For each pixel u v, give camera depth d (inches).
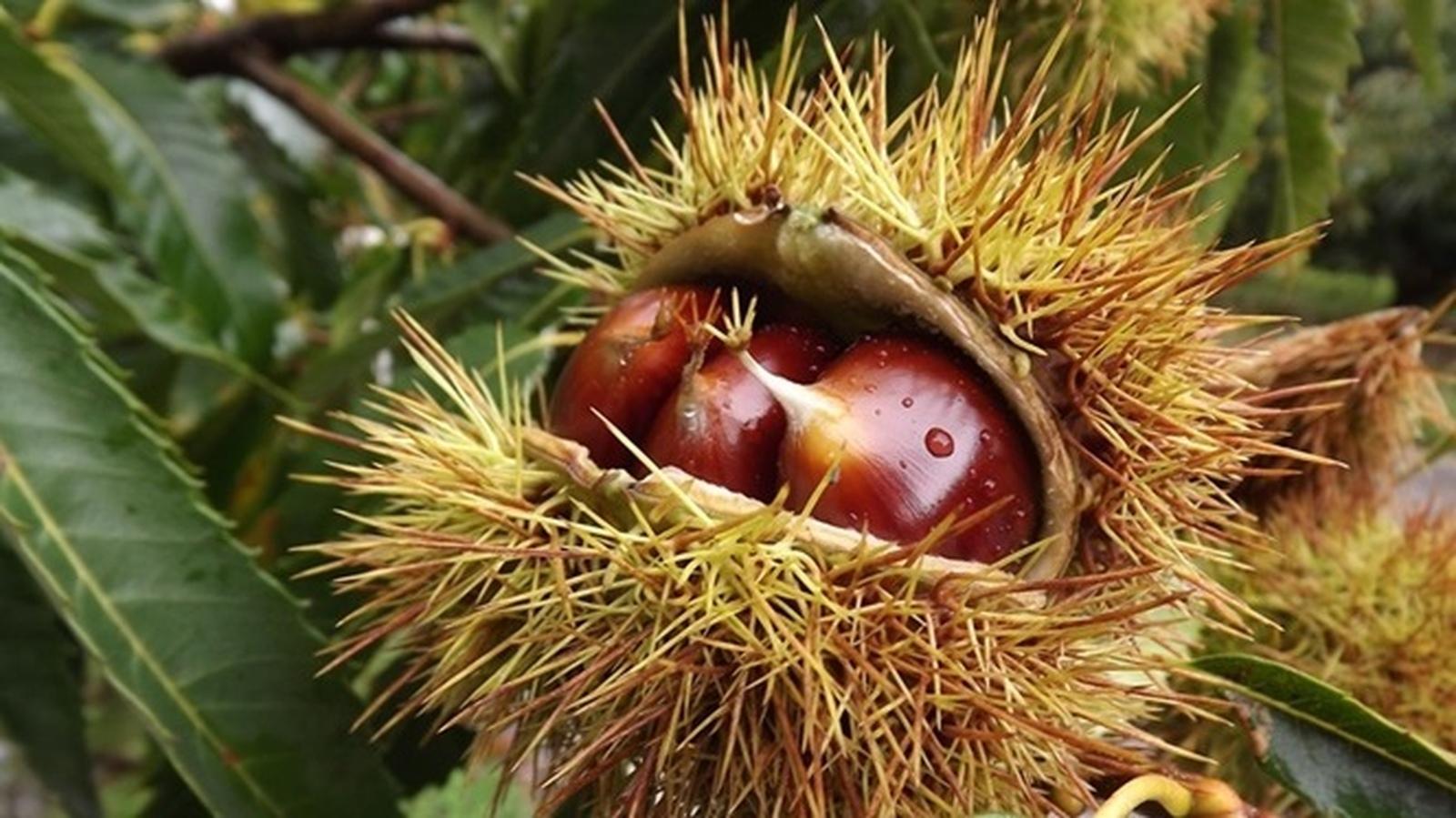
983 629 11.9
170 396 17.4
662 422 12.4
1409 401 14.6
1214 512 12.7
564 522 12.1
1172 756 13.5
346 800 13.2
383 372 16.1
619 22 15.6
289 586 15.1
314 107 18.4
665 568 11.9
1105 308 12.3
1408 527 14.5
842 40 14.7
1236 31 16.1
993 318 12.4
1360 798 12.9
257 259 17.5
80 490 13.1
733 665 12.0
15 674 14.6
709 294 12.8
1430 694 13.9
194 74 18.9
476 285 15.5
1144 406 12.4
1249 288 17.6
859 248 12.4
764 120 12.9
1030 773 12.1
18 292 13.3
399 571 12.4
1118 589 12.4
